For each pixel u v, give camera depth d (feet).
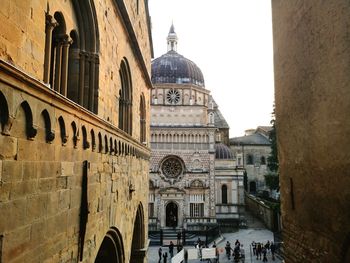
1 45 19.11
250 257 146.00
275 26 53.78
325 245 35.88
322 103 36.22
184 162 215.92
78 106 28.81
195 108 224.94
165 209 212.23
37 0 23.80
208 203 212.02
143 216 76.79
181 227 207.51
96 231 36.63
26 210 21.17
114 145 44.06
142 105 85.71
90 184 34.01
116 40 47.85
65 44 32.17
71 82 36.83
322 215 36.60
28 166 21.30
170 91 230.89
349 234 30.94
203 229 204.95
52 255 25.26
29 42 22.53
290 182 47.34
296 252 44.91
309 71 39.73
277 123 53.62
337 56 32.55
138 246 77.25
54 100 24.20
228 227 217.56
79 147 30.66
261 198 292.61
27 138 21.04
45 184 23.82
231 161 230.68
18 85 19.15
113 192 44.39
